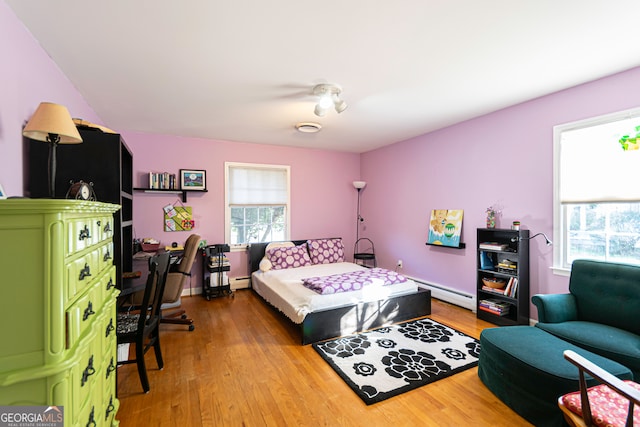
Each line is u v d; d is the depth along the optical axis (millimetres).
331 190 5543
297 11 1621
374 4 1562
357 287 3223
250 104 3047
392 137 4520
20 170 1706
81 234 1099
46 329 896
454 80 2525
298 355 2533
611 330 2062
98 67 2236
